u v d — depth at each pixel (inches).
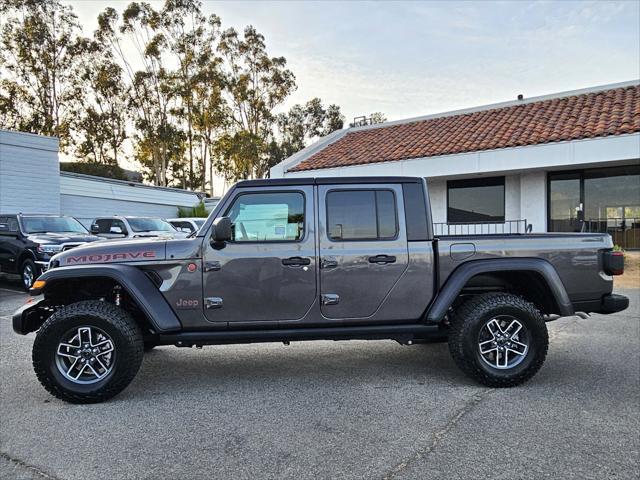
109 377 159.0
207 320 168.6
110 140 1434.5
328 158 621.6
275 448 126.2
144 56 1392.7
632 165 473.4
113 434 135.9
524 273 178.7
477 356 167.9
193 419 145.9
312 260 169.9
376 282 172.2
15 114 1291.8
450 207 562.6
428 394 164.7
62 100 1347.2
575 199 504.1
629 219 480.1
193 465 118.0
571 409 148.9
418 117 681.0
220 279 167.5
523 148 467.5
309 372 191.5
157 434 135.6
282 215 172.4
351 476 111.8
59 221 487.2
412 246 173.8
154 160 1478.8
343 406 154.7
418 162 523.5
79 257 168.1
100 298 181.8
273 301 169.3
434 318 169.3
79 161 1421.0
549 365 194.4
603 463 115.8
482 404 154.4
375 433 134.2
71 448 127.7
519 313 168.6
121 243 172.1
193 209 928.3
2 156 632.4
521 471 112.7
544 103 579.2
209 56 1400.1
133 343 160.9
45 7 1269.7
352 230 173.3
